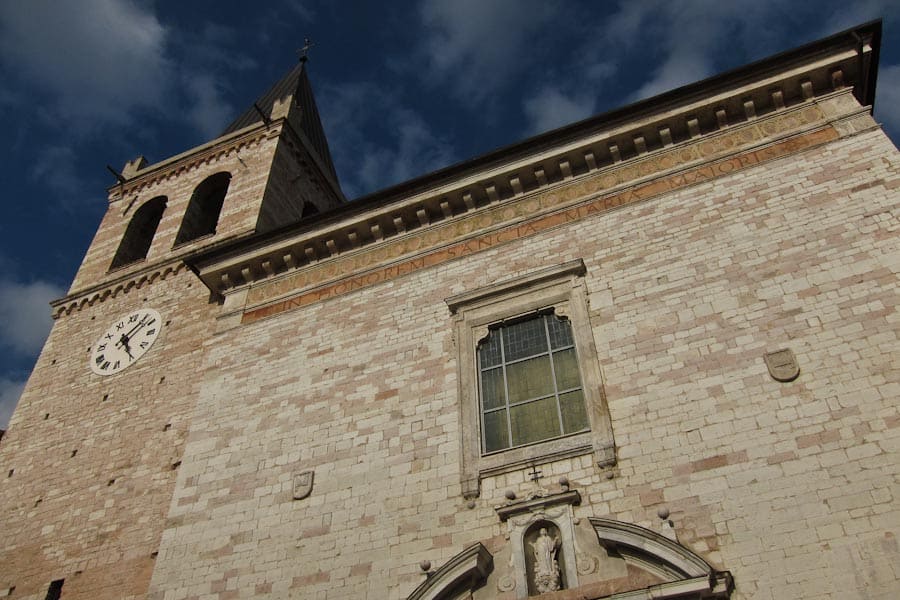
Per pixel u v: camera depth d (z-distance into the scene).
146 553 18.48
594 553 13.19
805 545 12.02
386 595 14.19
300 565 15.29
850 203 16.09
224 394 19.59
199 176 32.38
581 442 14.62
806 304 14.88
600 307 16.69
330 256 22.03
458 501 14.87
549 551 13.44
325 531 15.62
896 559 11.41
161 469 20.30
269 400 18.83
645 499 13.48
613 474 13.98
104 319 26.91
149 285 27.23
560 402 15.66
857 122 17.59
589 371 15.62
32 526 20.77
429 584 13.58
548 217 19.45
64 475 21.78
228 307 22.23
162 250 28.88
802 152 17.66
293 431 17.84
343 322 19.84
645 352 15.48
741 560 12.23
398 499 15.46
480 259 19.42
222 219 28.47
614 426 14.64
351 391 17.98
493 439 15.69
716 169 18.34
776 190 17.17
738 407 13.98
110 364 24.77
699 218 17.45
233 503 17.02
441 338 18.06
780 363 14.23
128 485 20.42
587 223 18.78
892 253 14.88
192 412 21.33
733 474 13.20
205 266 23.48
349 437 17.08
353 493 15.99
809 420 13.33
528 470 14.71
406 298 19.53
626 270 17.17
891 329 13.85
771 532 12.34
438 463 15.68
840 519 12.08
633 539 12.75
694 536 12.75
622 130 19.58
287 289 21.84
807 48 18.67
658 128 19.45
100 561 18.92
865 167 16.59
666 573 12.43
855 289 14.69
